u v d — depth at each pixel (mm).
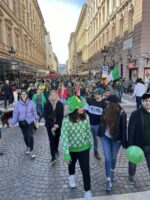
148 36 19641
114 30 31906
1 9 24375
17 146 6695
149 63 19766
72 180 4215
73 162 4016
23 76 30062
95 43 50594
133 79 22062
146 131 3615
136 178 4551
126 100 16562
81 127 3473
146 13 19328
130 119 3725
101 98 5270
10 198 3932
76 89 13852
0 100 17703
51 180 4551
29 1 48375
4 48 25047
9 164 5387
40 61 69438
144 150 3693
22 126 5773
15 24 32562
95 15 49688
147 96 3496
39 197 3945
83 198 3887
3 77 20516
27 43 43031
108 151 4035
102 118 4023
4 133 8164
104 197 3885
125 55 25000
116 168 5043
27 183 4445
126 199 3822
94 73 36312
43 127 8922
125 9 25062
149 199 3816
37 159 5672
